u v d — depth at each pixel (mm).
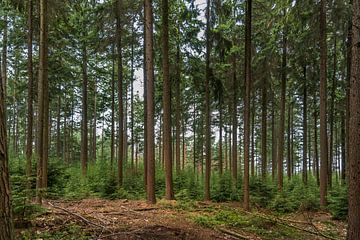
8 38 18875
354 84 6312
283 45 18109
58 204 11461
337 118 21375
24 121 32750
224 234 8664
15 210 6430
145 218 9641
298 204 14078
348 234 6355
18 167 12766
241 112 29016
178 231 8195
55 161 15117
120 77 17609
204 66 18172
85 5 15961
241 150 38688
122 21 16500
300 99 24922
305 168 20438
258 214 11734
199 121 31688
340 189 13602
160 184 17516
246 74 12844
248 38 12867
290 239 8758
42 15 10367
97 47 17578
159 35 17156
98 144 43375
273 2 14961
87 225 7844
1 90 2654
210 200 15867
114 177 16125
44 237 6375
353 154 6309
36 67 18453
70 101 32125
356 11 6320
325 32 14500
